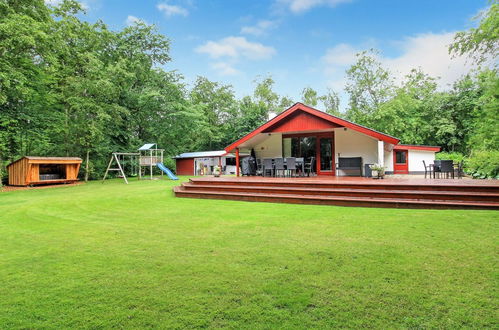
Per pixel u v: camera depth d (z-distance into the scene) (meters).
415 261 3.56
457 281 2.99
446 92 30.59
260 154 16.09
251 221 6.12
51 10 18.38
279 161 12.87
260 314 2.44
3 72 14.74
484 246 4.06
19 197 11.80
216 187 10.60
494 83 11.97
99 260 3.87
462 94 28.83
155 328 2.27
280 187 9.71
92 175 23.52
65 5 21.03
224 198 9.77
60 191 14.05
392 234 4.78
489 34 10.77
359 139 13.73
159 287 3.00
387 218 6.02
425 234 4.72
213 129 38.38
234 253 4.02
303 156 15.02
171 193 11.95
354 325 2.25
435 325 2.24
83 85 20.45
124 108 23.75
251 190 9.84
